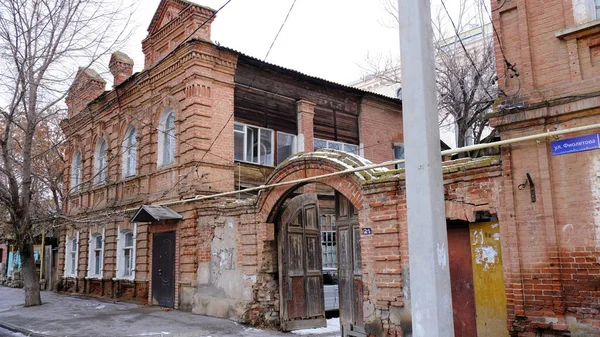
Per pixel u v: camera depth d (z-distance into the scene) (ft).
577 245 21.40
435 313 13.73
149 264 54.90
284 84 59.16
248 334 35.65
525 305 22.63
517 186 23.39
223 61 51.88
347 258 33.37
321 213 54.34
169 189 51.55
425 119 14.70
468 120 53.42
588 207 21.26
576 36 22.44
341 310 33.73
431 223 14.15
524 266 22.85
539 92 23.17
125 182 61.98
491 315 24.98
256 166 54.44
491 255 25.23
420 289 14.11
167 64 54.24
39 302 57.36
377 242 29.32
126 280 59.11
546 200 22.31
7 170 50.93
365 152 67.15
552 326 21.59
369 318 29.55
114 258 63.05
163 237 52.42
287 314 37.93
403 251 28.12
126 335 35.55
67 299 64.08
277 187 37.47
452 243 27.04
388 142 70.79
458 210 25.76
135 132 63.05
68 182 79.71
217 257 44.14
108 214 57.77
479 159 25.16
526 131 23.39
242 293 40.32
